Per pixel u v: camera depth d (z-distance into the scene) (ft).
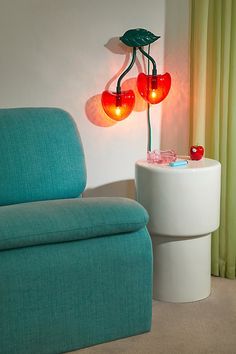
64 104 8.68
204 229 7.48
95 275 6.21
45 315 6.00
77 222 6.01
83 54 8.59
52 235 5.86
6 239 5.63
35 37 8.38
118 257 6.31
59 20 8.41
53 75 8.55
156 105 9.03
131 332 6.57
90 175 9.01
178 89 8.99
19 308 5.85
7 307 5.79
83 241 6.19
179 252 7.59
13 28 8.27
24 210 6.15
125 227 6.27
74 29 8.49
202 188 7.36
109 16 8.58
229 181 8.52
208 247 7.82
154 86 8.46
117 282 6.35
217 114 8.43
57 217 6.02
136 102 8.94
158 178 7.36
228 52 8.21
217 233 8.61
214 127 8.48
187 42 8.89
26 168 7.22
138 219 6.33
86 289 6.18
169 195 7.33
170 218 7.38
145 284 6.54
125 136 9.02
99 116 8.84
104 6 8.54
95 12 8.52
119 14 8.61
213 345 6.36
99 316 6.32
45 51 8.46
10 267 5.77
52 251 6.00
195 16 8.49
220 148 8.54
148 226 7.60
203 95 8.45
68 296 6.09
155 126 9.09
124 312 6.47
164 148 9.17
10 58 8.35
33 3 8.29
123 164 9.11
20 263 5.82
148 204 7.55
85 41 8.57
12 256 5.81
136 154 9.12
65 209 6.23
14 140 7.27
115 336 6.48
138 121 9.03
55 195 7.39
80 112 8.77
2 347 5.83
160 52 8.87
